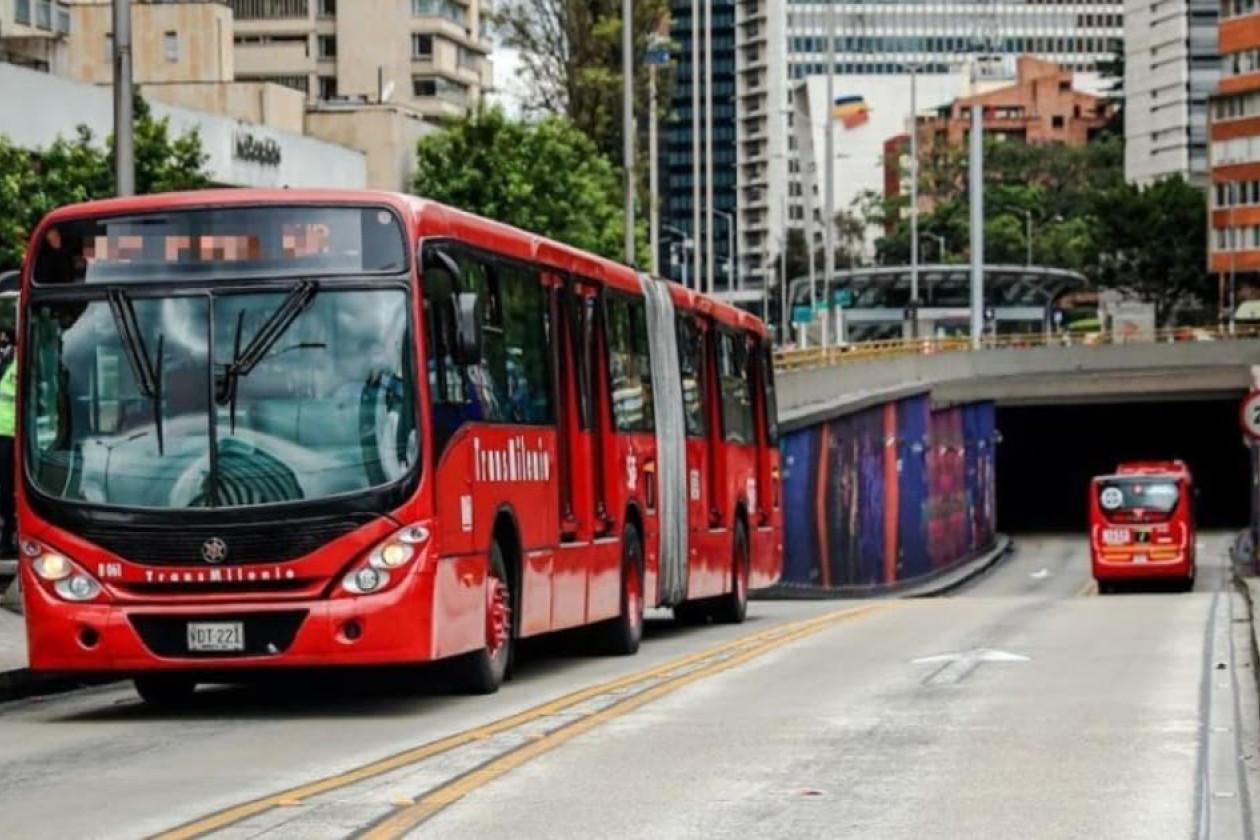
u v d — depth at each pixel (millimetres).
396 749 19719
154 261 22906
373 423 22500
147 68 125625
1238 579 69438
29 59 111062
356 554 22375
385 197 22844
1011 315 157750
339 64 178000
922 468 97875
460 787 16828
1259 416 60156
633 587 31969
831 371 83500
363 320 22641
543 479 27156
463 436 23797
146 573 22516
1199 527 139875
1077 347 117750
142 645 22562
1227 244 194625
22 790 17266
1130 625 37656
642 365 33125
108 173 69312
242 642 22453
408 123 109312
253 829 14758
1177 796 16172
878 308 157625
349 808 15727
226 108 107062
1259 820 15047
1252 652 28688
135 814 15766
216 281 22781
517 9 122188
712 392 39031
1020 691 24531
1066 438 143375
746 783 17031
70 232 23078
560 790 16688
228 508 22422
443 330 23328
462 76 187750
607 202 107625
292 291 22703
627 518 31938
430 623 22594
